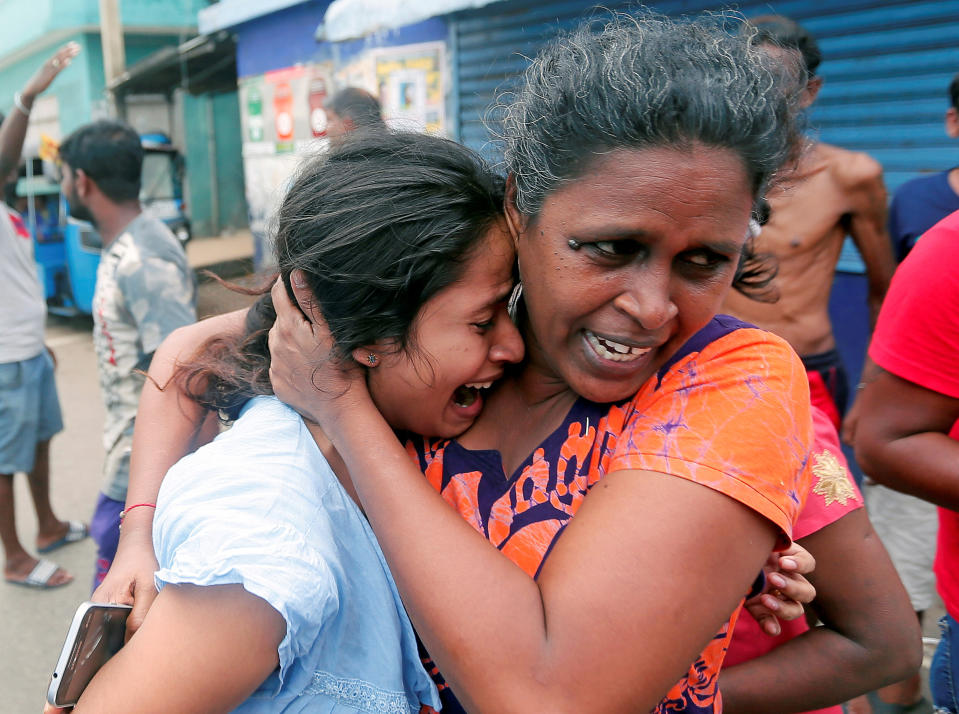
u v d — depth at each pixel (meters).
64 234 7.93
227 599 0.79
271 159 6.75
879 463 1.52
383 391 0.98
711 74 0.76
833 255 2.57
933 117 3.12
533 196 0.85
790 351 0.93
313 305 0.94
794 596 1.04
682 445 0.83
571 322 0.86
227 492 0.87
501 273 0.93
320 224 0.92
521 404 1.03
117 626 0.95
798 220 2.49
